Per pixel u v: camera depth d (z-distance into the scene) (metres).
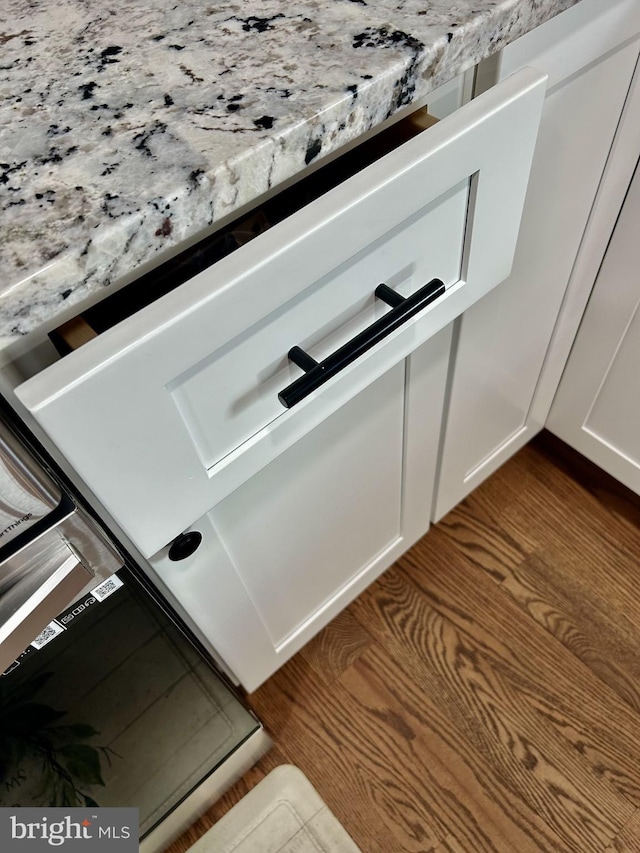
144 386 0.34
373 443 0.70
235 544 0.61
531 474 1.20
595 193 0.70
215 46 0.42
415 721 0.98
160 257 0.39
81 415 0.32
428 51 0.40
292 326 0.41
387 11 0.43
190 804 0.87
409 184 0.39
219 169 0.34
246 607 0.72
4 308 0.31
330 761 0.96
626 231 0.77
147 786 0.74
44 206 0.33
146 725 0.65
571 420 1.08
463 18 0.42
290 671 1.03
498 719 0.97
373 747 0.96
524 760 0.94
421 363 0.66
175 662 0.60
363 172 0.38
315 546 0.77
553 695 0.99
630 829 0.88
